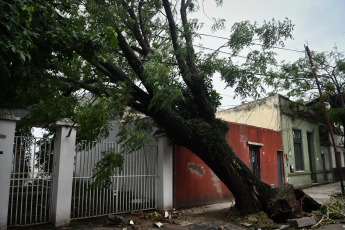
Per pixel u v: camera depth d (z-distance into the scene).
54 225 6.14
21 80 4.19
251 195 7.39
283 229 6.51
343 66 14.66
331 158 19.52
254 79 7.15
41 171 6.34
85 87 7.31
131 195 7.94
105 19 6.83
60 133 6.48
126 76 7.27
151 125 8.91
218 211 8.27
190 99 8.66
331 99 16.45
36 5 4.13
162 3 8.47
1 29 3.46
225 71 7.11
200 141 7.54
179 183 8.84
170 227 6.47
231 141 11.06
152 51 8.27
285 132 14.73
